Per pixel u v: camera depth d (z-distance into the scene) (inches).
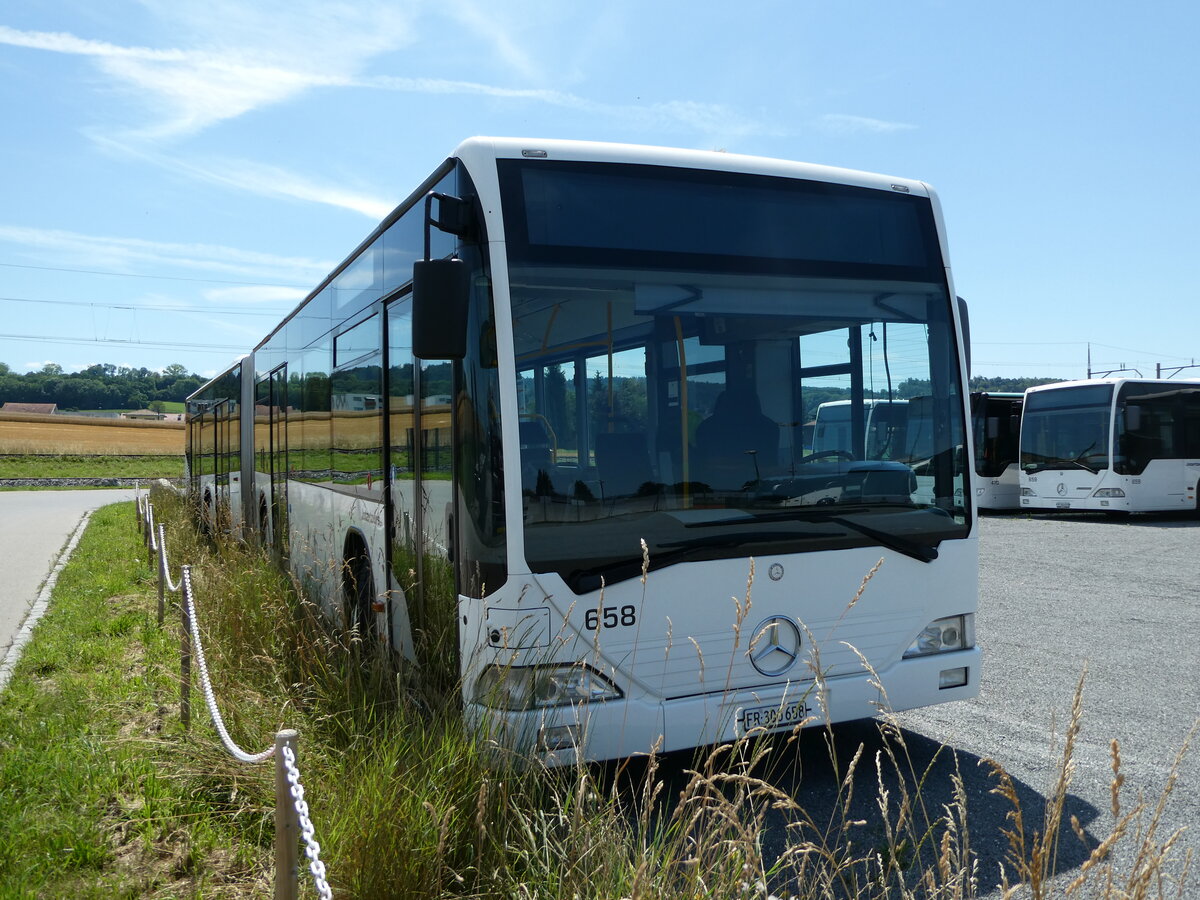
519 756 151.7
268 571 305.4
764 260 186.4
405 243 207.2
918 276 200.1
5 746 197.0
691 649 171.2
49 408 5339.6
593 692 165.0
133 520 886.4
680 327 177.3
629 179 178.5
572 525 164.9
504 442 162.6
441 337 159.9
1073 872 148.9
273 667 212.5
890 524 187.9
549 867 128.6
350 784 146.4
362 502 242.8
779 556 177.9
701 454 175.5
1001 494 920.9
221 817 162.1
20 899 133.6
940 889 109.7
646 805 127.1
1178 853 156.1
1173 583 454.0
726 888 114.8
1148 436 791.1
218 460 610.9
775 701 175.9
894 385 193.9
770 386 182.7
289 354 363.6
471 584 165.8
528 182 171.3
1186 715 236.5
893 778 192.5
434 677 182.4
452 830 135.0
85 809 163.0
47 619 354.3
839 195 194.9
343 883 127.3
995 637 335.0
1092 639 329.4
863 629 185.0
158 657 273.0
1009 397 939.3
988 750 210.5
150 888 139.9
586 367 169.6
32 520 976.3
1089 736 220.2
